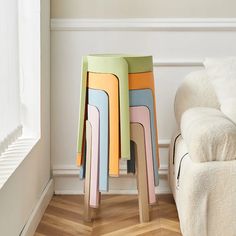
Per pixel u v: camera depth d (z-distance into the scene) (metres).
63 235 2.02
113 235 2.03
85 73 2.12
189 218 1.74
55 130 2.56
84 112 2.14
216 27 2.50
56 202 2.46
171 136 2.55
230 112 1.92
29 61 2.20
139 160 2.12
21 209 1.82
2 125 1.70
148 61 2.09
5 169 1.66
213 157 1.74
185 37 2.52
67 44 2.50
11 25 1.85
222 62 2.12
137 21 2.48
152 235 2.03
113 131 2.04
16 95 1.98
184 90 2.19
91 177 2.12
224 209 1.73
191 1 2.49
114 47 2.51
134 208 2.37
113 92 2.02
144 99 2.09
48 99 2.46
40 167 2.24
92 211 2.32
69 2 2.47
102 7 2.48
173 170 2.23
